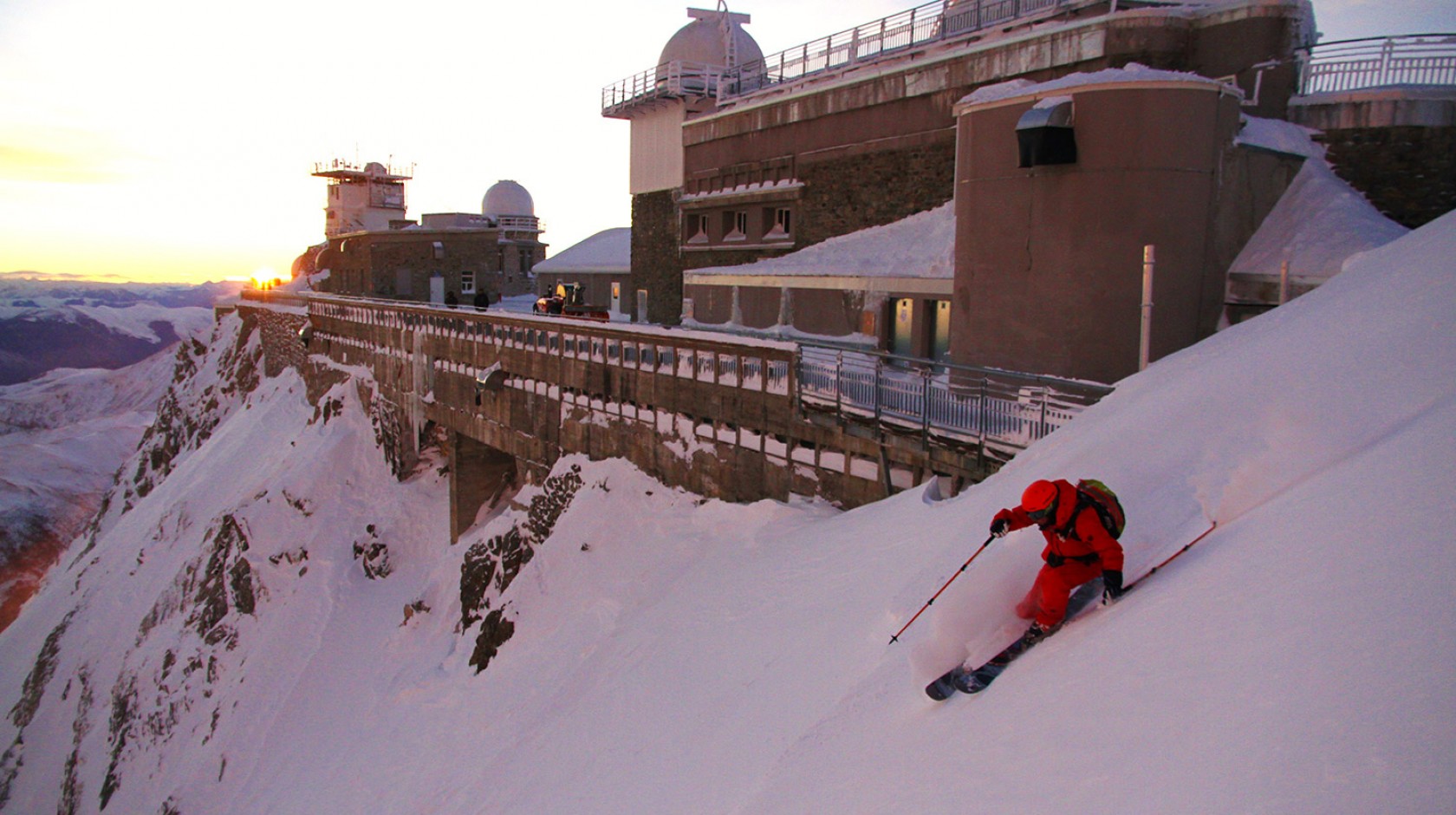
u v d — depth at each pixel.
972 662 6.12
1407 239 11.13
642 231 40.22
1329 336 8.06
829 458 16.86
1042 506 5.53
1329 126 17.86
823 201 28.61
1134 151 14.87
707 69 35.94
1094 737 4.04
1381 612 3.36
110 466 110.94
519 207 72.19
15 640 48.53
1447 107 16.59
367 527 34.56
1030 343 16.25
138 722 31.45
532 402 27.98
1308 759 2.85
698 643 13.08
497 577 25.92
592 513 22.61
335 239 70.94
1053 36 21.16
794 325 24.97
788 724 8.23
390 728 21.75
